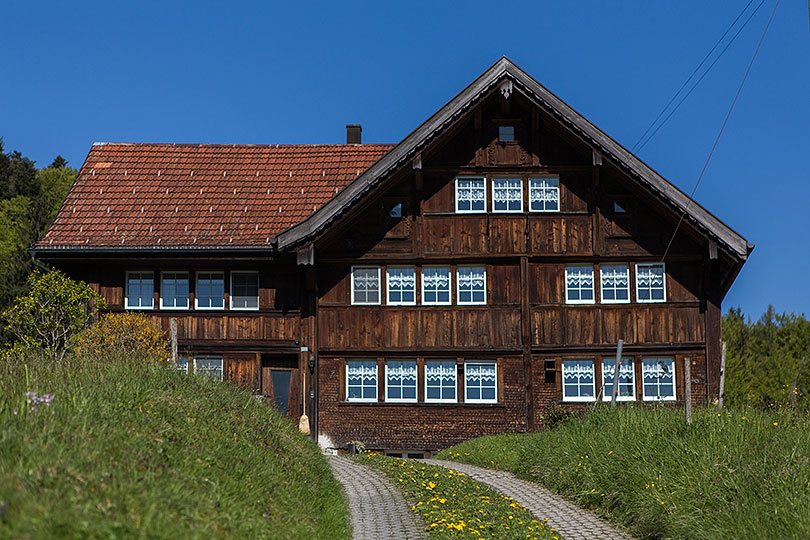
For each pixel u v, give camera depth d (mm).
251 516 9031
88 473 7699
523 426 26141
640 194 26312
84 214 27172
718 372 26031
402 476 15969
